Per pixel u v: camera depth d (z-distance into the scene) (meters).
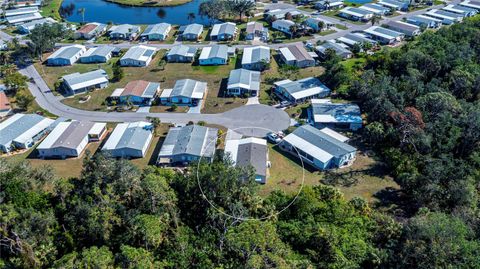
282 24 182.75
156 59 154.75
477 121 88.06
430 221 59.62
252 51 153.50
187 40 175.38
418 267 54.53
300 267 55.84
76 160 93.75
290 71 138.50
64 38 176.00
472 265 52.44
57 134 99.38
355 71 132.25
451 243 54.62
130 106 116.44
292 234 64.81
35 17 199.75
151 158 94.12
